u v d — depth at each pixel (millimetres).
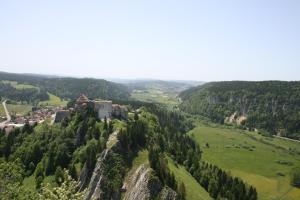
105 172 118188
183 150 177875
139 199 104188
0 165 75438
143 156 127062
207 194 135125
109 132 147750
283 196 169875
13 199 64438
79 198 54969
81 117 167125
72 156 142375
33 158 148750
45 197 54875
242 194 144000
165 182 108625
